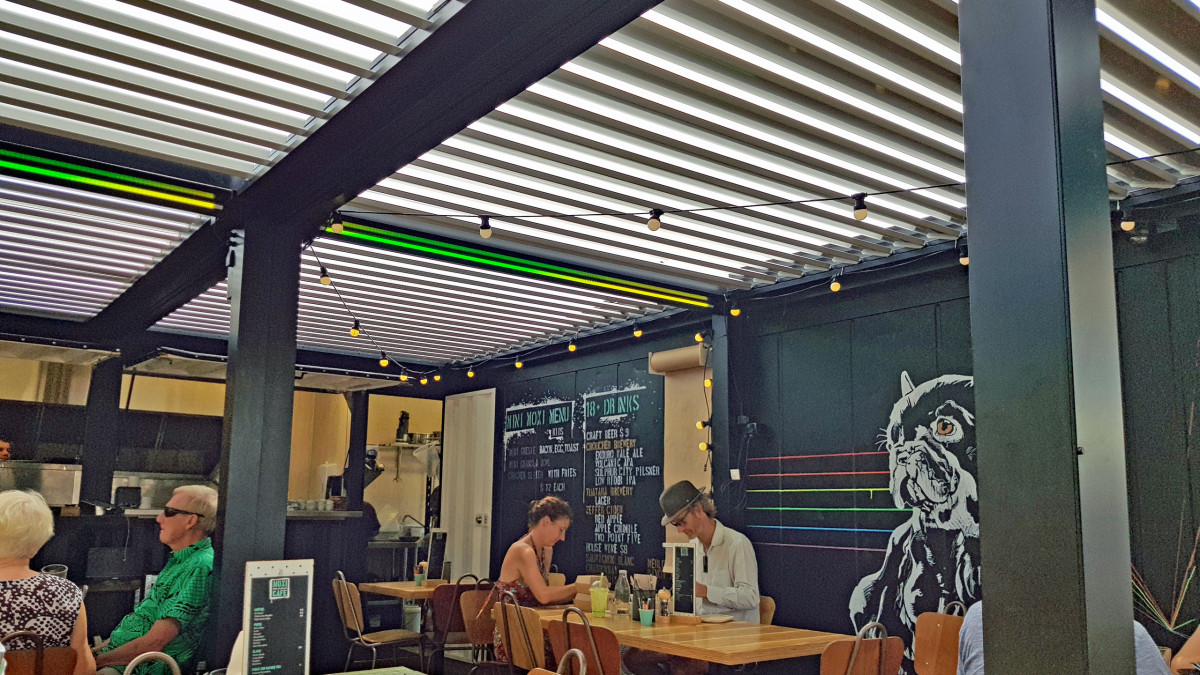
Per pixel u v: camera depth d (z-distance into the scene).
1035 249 1.75
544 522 6.62
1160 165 5.01
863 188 5.55
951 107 4.49
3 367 10.26
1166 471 5.19
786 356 7.87
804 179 5.43
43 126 4.66
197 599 4.75
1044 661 1.65
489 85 3.87
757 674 5.87
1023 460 1.73
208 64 4.05
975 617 2.72
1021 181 1.79
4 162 4.78
